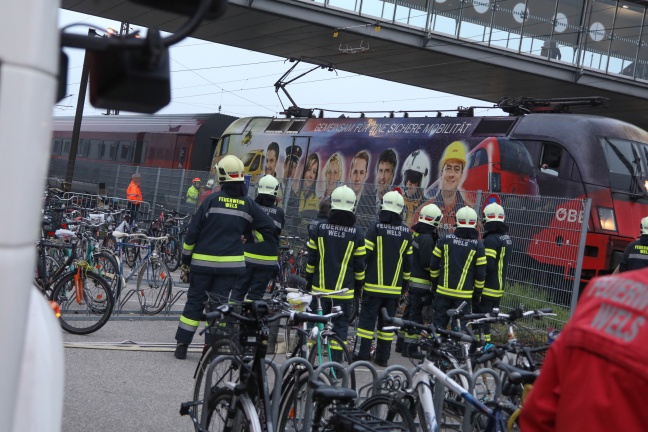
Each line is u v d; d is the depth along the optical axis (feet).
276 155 83.20
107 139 121.70
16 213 5.89
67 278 33.22
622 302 6.79
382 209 33.14
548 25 90.07
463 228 35.50
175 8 7.22
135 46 6.95
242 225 30.63
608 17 93.09
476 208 46.57
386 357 33.42
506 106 61.82
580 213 39.68
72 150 89.35
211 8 7.25
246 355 18.04
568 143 54.75
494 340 41.29
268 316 18.53
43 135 6.11
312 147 78.07
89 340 32.45
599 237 52.16
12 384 6.03
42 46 6.06
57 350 8.05
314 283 30.83
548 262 41.04
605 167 53.57
